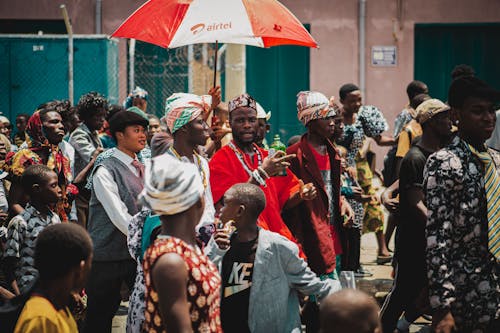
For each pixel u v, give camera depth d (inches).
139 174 211.6
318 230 216.2
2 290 182.9
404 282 212.7
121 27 229.9
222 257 163.3
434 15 617.3
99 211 209.3
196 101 189.5
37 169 201.2
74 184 259.0
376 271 310.0
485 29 624.1
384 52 618.8
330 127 223.9
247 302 162.7
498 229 162.7
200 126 189.2
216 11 226.8
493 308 165.3
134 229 171.8
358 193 254.1
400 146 307.1
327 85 621.9
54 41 514.3
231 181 205.2
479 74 628.1
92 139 281.1
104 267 208.1
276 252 163.2
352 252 275.6
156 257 124.7
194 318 126.4
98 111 279.0
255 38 245.1
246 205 163.6
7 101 518.3
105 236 207.6
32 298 124.0
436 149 216.1
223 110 290.0
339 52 619.2
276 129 636.1
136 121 210.5
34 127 235.3
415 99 327.0
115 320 259.1
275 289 162.9
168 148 196.9
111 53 528.4
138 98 346.6
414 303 213.6
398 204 223.5
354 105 302.8
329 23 617.3
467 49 627.2
